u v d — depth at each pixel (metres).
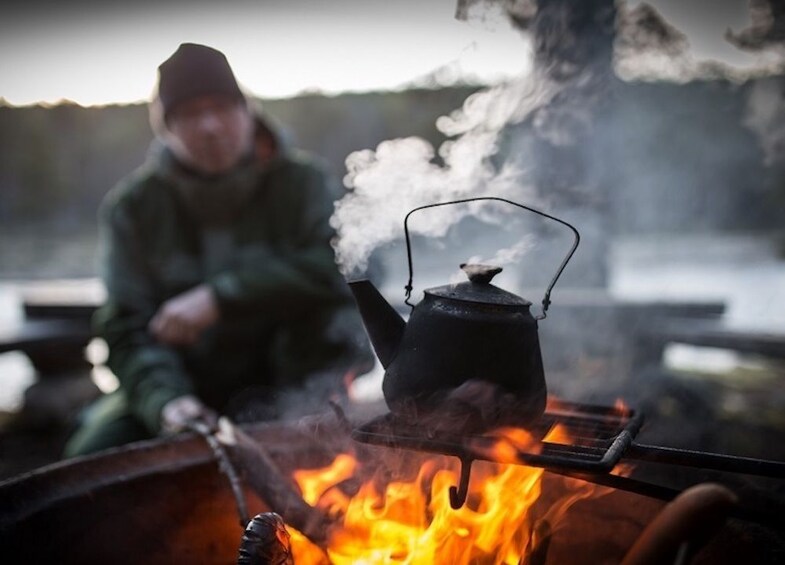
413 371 1.01
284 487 1.28
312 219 2.51
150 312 2.39
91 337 3.56
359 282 1.10
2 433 3.37
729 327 3.31
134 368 2.14
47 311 3.73
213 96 2.19
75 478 1.28
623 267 6.34
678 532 0.77
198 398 2.48
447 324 1.00
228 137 2.27
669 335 3.24
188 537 1.36
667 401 3.06
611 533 1.26
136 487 1.33
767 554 1.01
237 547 1.41
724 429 2.78
